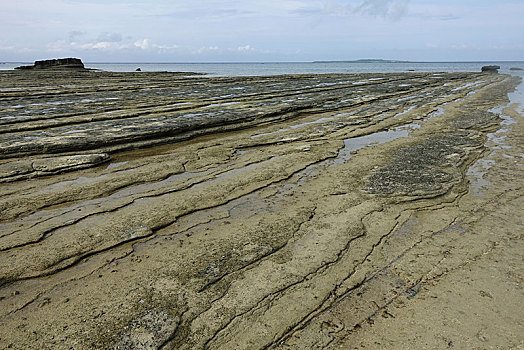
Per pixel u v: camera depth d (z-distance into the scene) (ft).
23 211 25.71
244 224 24.39
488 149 43.57
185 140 49.65
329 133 52.75
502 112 71.87
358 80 161.79
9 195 28.55
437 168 35.14
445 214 25.88
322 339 14.76
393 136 52.11
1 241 21.61
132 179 32.37
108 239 22.04
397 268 19.57
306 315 16.02
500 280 18.43
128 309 16.14
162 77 189.16
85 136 44.24
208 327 15.21
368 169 35.53
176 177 33.73
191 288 17.58
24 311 16.12
